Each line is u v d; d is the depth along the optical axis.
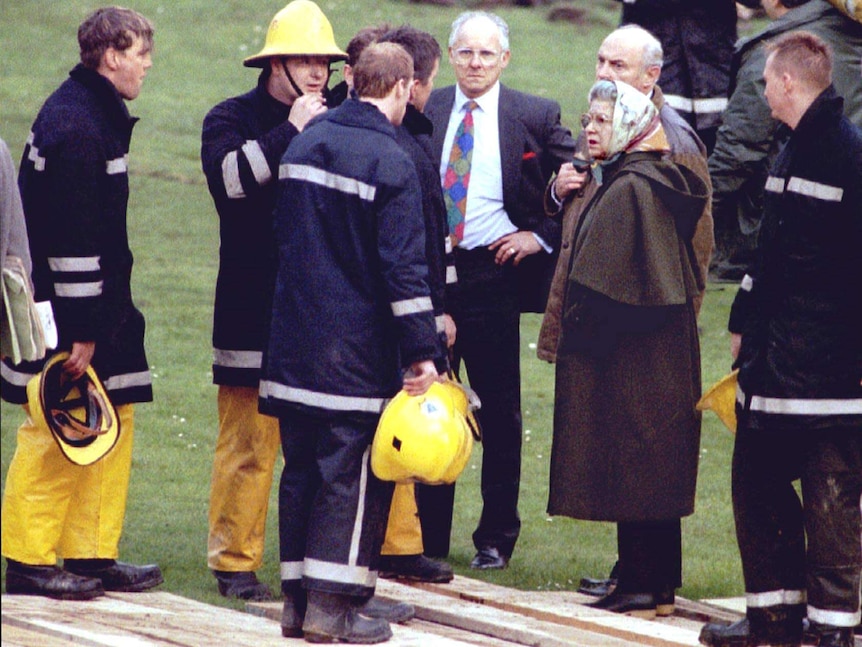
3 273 21.81
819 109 22.28
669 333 25.45
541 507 35.97
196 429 41.50
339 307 22.06
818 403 22.47
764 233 22.89
